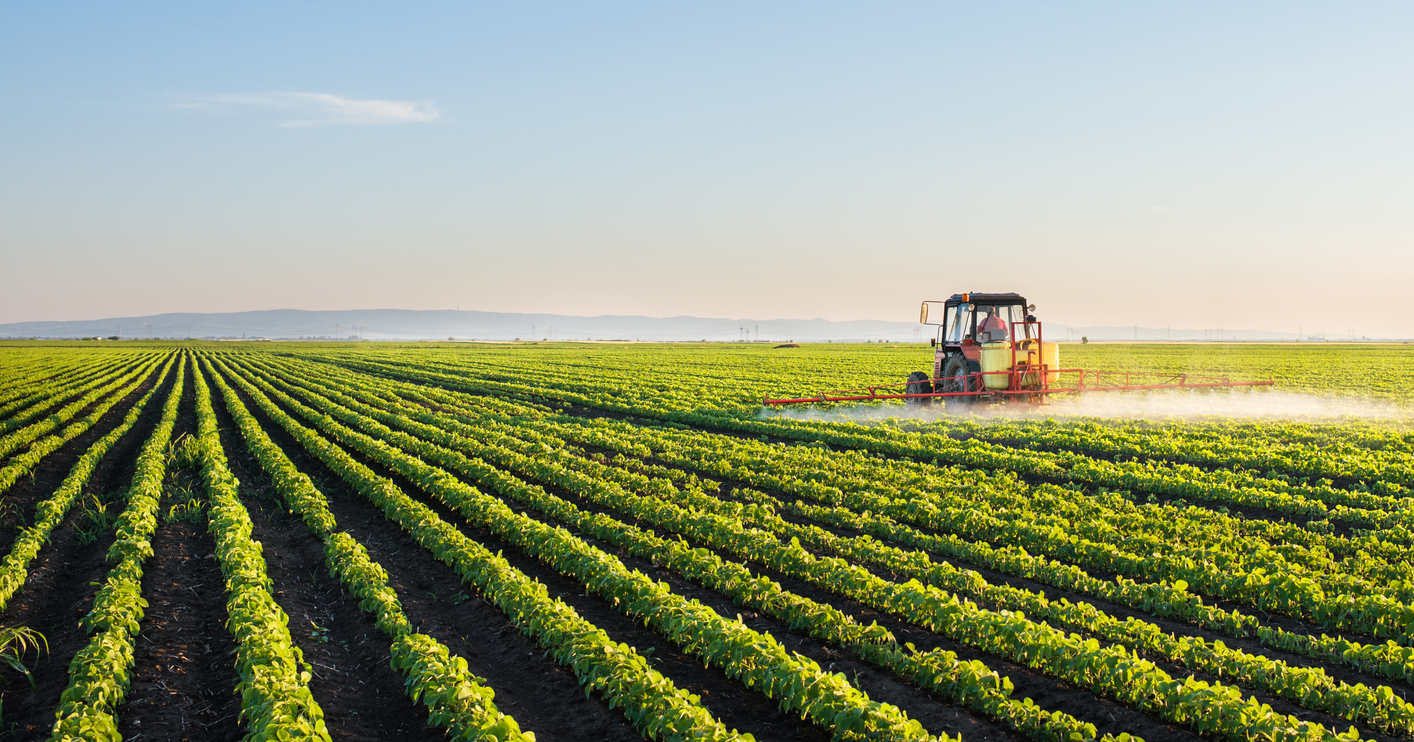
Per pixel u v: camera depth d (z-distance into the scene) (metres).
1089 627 8.38
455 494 14.34
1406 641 8.19
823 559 10.08
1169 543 11.27
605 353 101.50
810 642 8.36
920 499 14.23
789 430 24.00
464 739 6.01
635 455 20.77
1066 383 37.50
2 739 6.38
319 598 10.01
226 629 8.67
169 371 62.69
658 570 10.84
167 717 6.70
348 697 7.23
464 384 48.41
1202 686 6.42
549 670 7.75
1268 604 9.13
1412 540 11.76
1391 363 64.44
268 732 5.52
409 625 8.50
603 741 6.45
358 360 83.38
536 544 11.32
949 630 8.35
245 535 11.59
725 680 7.55
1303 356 79.06
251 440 21.58
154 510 13.34
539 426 26.38
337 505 15.30
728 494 15.77
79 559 11.65
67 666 7.72
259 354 102.06
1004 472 16.91
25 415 29.17
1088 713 6.83
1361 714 6.56
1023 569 10.46
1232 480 16.03
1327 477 16.95
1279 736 5.96
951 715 6.77
